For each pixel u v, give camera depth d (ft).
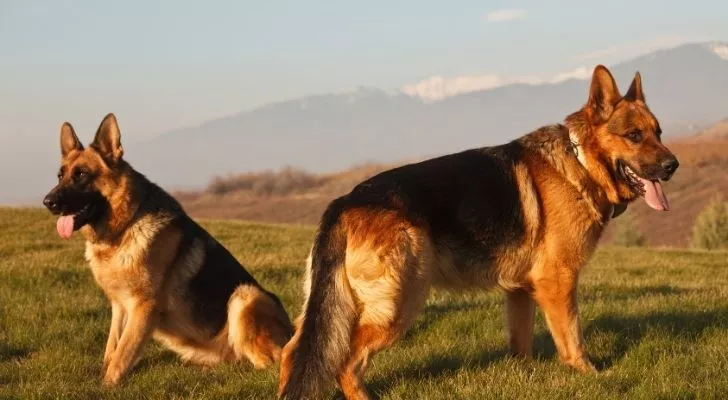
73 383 20.65
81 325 27.12
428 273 18.40
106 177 23.43
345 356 17.63
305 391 16.85
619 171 20.44
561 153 20.31
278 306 25.07
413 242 18.04
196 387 19.67
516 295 20.99
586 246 20.02
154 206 24.04
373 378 19.84
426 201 18.65
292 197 439.22
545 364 20.43
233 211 403.95
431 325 26.00
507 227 19.39
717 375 18.51
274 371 21.06
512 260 19.63
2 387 19.84
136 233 23.30
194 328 24.35
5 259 44.68
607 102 20.51
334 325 17.52
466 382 18.98
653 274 48.47
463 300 32.19
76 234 58.54
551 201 19.81
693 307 27.94
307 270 18.61
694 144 378.73
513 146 20.58
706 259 65.10
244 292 24.76
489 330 24.95
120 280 23.17
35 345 24.93
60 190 23.00
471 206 19.02
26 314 28.35
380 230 17.83
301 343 17.28
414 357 21.72
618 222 130.93
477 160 19.83
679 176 299.58
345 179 490.08
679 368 19.25
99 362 23.72
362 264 17.76
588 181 20.25
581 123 20.61
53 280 36.81
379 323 17.78
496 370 19.71
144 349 24.40
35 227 61.67
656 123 20.58
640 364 20.20
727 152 337.31
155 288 23.39
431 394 17.94
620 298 32.99
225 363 24.38
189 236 24.64
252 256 47.98
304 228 78.54
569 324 19.89
